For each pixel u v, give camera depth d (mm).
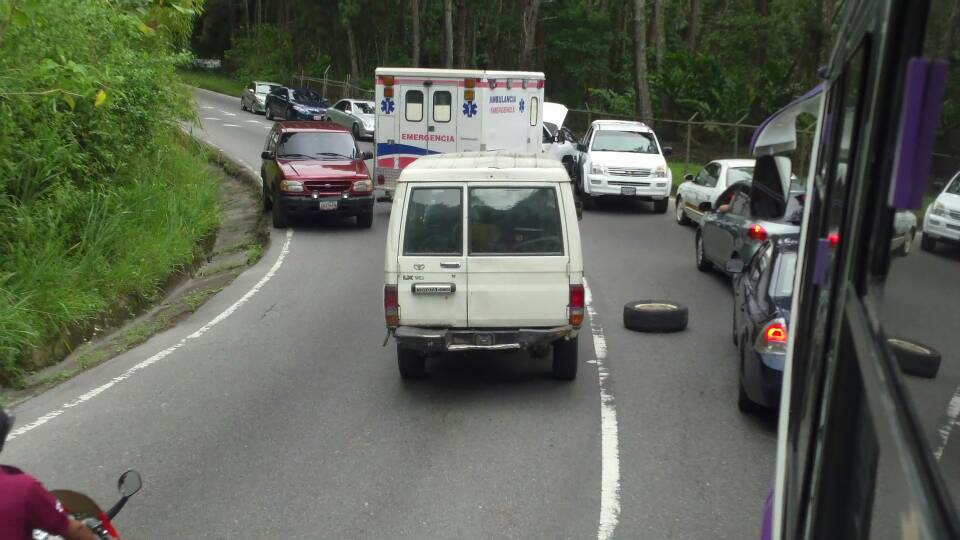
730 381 9375
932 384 1300
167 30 18078
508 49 59719
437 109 19828
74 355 10852
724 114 32375
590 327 11633
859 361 1604
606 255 16922
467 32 62000
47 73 10977
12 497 3355
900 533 1214
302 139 20688
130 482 4223
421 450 7473
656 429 7945
